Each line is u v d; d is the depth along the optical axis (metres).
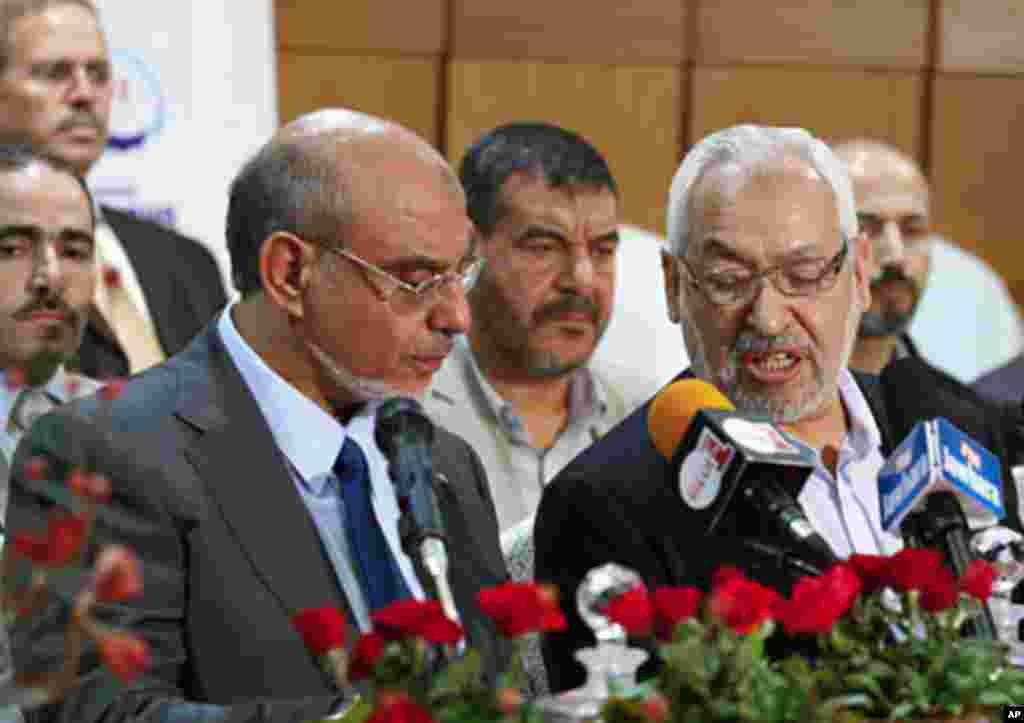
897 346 7.18
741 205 4.03
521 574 4.34
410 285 3.89
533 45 8.94
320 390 3.98
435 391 5.89
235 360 4.00
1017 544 3.47
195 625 3.76
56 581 3.59
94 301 6.16
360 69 8.80
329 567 3.90
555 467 5.92
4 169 5.14
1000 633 3.45
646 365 7.15
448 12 8.87
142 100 7.08
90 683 3.58
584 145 5.99
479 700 2.65
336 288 3.89
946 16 9.26
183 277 6.56
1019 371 7.09
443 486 4.07
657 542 3.89
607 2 8.98
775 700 2.70
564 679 3.86
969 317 8.66
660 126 9.05
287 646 3.77
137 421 3.85
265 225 3.95
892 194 7.10
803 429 4.20
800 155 4.11
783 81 9.15
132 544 3.73
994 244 9.41
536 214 5.84
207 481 3.83
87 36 6.51
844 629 3.00
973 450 3.39
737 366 4.06
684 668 2.66
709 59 9.08
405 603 2.71
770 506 3.16
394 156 3.93
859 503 4.18
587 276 5.87
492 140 5.97
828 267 4.04
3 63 6.44
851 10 9.17
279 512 3.87
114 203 7.03
